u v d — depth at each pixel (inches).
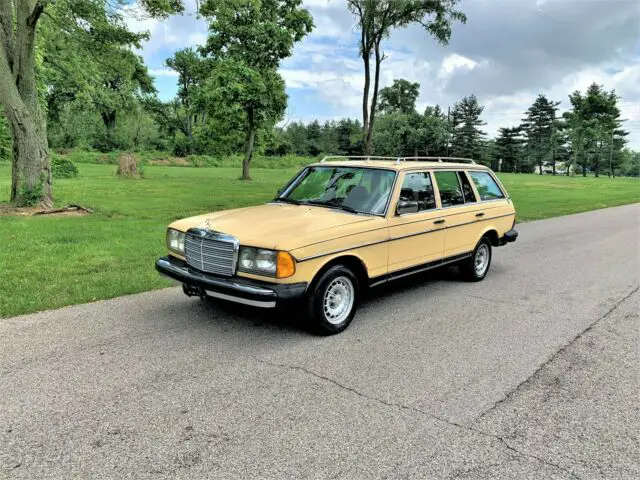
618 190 1349.7
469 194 266.4
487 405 137.1
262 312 213.3
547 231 506.6
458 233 251.4
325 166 240.4
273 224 187.5
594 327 205.8
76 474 102.8
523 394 144.5
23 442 113.6
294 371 155.6
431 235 231.9
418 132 2183.8
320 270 181.3
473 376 155.7
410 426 124.9
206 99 1219.9
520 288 269.3
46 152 523.8
